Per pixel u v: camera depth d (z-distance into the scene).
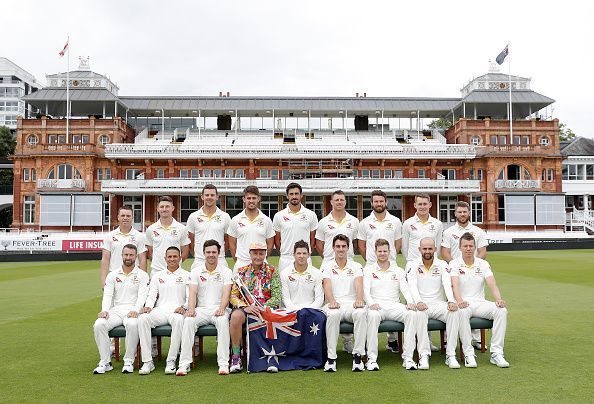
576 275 20.17
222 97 57.53
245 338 7.98
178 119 62.56
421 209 9.55
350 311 7.91
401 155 50.59
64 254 34.66
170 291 8.27
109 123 51.97
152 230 9.48
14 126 96.12
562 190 57.88
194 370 7.71
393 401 6.06
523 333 9.73
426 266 8.40
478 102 55.25
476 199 52.22
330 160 51.25
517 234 46.78
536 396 6.18
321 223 9.63
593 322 10.73
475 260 8.46
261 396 6.33
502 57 53.19
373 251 9.49
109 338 7.79
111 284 8.29
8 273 24.58
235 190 46.16
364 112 57.50
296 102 57.16
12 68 98.50
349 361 8.12
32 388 6.78
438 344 9.24
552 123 53.97
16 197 50.22
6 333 10.37
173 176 50.53
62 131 51.84
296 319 7.68
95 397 6.38
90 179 49.91
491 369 7.45
